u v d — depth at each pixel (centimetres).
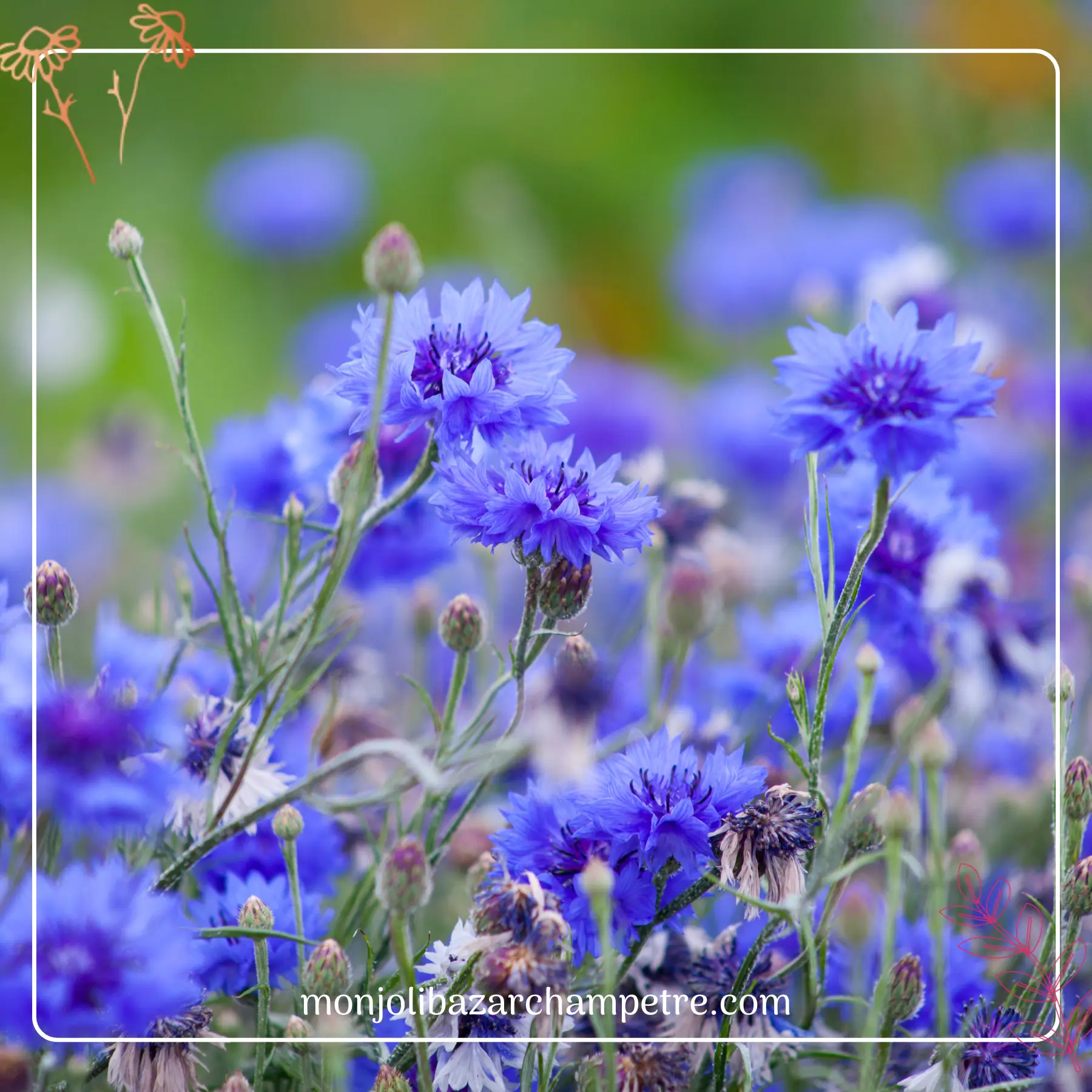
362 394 90
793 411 88
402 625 112
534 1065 89
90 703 87
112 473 144
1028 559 126
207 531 118
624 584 115
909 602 97
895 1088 90
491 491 89
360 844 99
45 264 184
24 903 86
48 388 173
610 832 88
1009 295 164
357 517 88
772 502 141
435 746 93
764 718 102
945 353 87
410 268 86
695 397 161
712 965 91
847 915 92
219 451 101
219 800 92
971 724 103
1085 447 141
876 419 87
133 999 85
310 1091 89
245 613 103
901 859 90
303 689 90
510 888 87
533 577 89
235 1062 92
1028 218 175
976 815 103
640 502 89
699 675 108
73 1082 89
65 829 92
